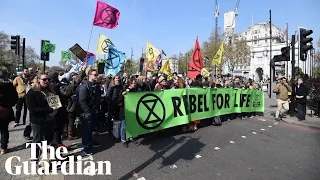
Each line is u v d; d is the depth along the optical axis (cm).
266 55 7856
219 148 504
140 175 365
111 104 558
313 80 976
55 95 398
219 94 746
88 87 429
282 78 847
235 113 880
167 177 359
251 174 376
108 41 818
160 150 482
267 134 642
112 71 681
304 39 872
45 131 389
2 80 434
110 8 657
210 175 369
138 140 549
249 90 889
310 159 448
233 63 4262
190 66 861
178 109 603
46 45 919
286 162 431
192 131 647
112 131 566
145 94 530
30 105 366
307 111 1040
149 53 1193
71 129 543
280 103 841
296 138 605
